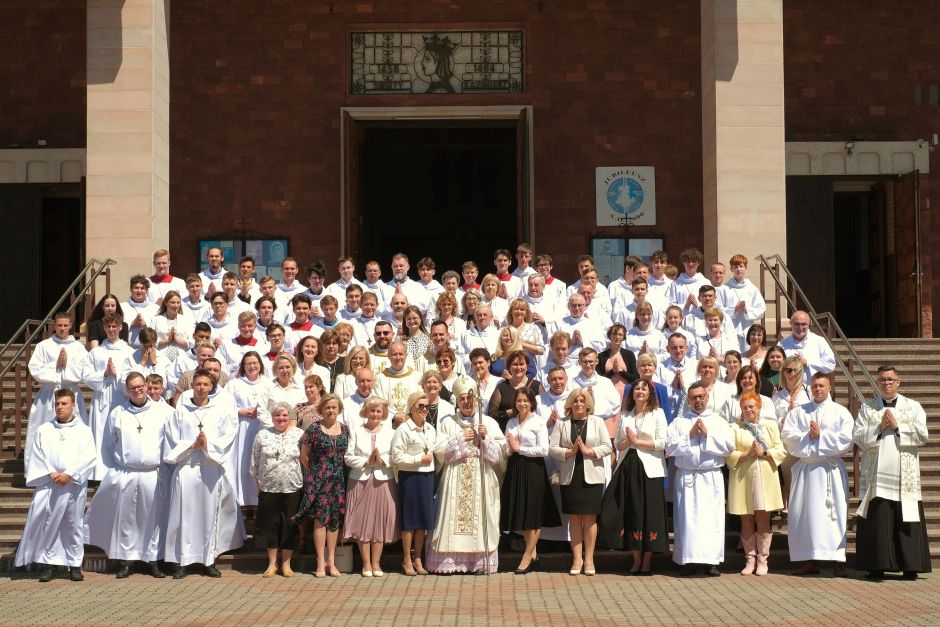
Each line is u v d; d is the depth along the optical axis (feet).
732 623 32.30
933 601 35.63
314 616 33.32
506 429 41.78
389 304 53.78
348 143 71.20
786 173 73.36
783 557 42.80
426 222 106.52
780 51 60.75
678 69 73.77
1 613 34.17
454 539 41.06
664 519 40.91
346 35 73.61
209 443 41.01
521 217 72.33
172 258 73.00
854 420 44.27
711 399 42.11
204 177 73.15
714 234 60.80
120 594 37.42
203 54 73.61
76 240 77.61
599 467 41.11
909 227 72.13
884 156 73.36
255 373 44.14
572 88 73.61
